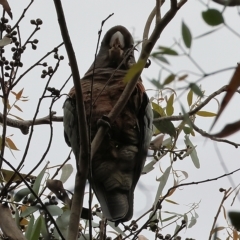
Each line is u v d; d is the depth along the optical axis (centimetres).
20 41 620
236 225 291
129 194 726
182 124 355
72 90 788
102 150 733
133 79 594
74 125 775
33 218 612
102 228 653
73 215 532
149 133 776
